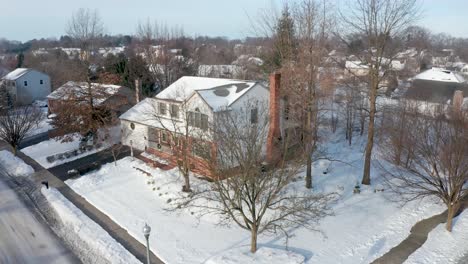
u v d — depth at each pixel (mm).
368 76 26734
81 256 18344
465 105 31734
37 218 22578
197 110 26750
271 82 26375
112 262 17578
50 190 26250
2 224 21828
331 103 39188
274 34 34906
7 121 35938
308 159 24047
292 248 18109
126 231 20422
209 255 17781
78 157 33000
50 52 111188
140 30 81125
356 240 18875
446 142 20266
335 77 37906
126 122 34438
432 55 92250
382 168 28125
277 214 21094
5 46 196875
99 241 19328
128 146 34812
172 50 71875
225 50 99875
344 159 30609
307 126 24828
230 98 27266
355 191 24297
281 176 18016
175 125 26969
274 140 25562
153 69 57156
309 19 24578
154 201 23797
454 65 89312
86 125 33656
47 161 32219
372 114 24766
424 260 17125
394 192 24250
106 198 24531
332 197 22938
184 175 24156
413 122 26000
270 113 24844
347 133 37375
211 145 19266
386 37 23500
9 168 32000
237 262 16688
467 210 21875
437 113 28844
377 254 17672
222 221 20734
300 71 25312
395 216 21453
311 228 19922
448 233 19438
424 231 19812
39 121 44188
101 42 98625
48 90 66000
